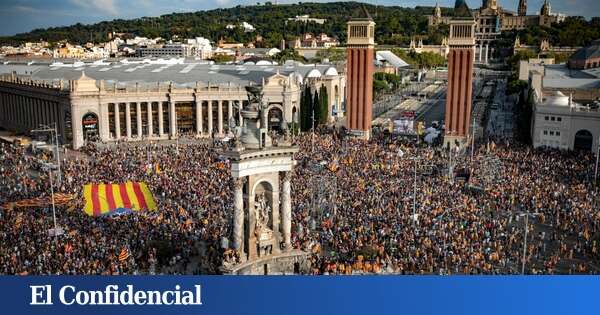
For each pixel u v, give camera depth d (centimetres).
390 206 7412
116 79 16388
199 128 15512
